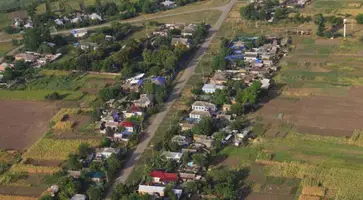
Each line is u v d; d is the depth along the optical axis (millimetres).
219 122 177125
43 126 185000
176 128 170125
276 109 186125
